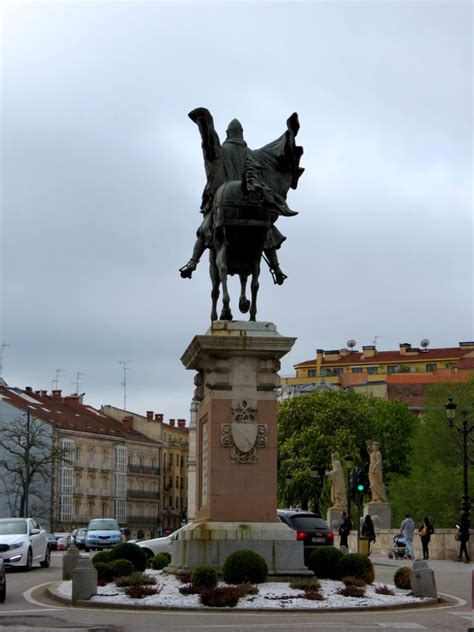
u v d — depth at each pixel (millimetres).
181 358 25109
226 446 22469
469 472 64812
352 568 22750
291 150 24469
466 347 158000
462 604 21453
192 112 24234
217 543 21812
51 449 108500
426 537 47344
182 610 19297
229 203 23281
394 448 96438
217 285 24312
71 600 20953
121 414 151625
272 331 23000
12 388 133750
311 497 90375
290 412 92312
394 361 154875
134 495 145500
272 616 18547
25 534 37469
